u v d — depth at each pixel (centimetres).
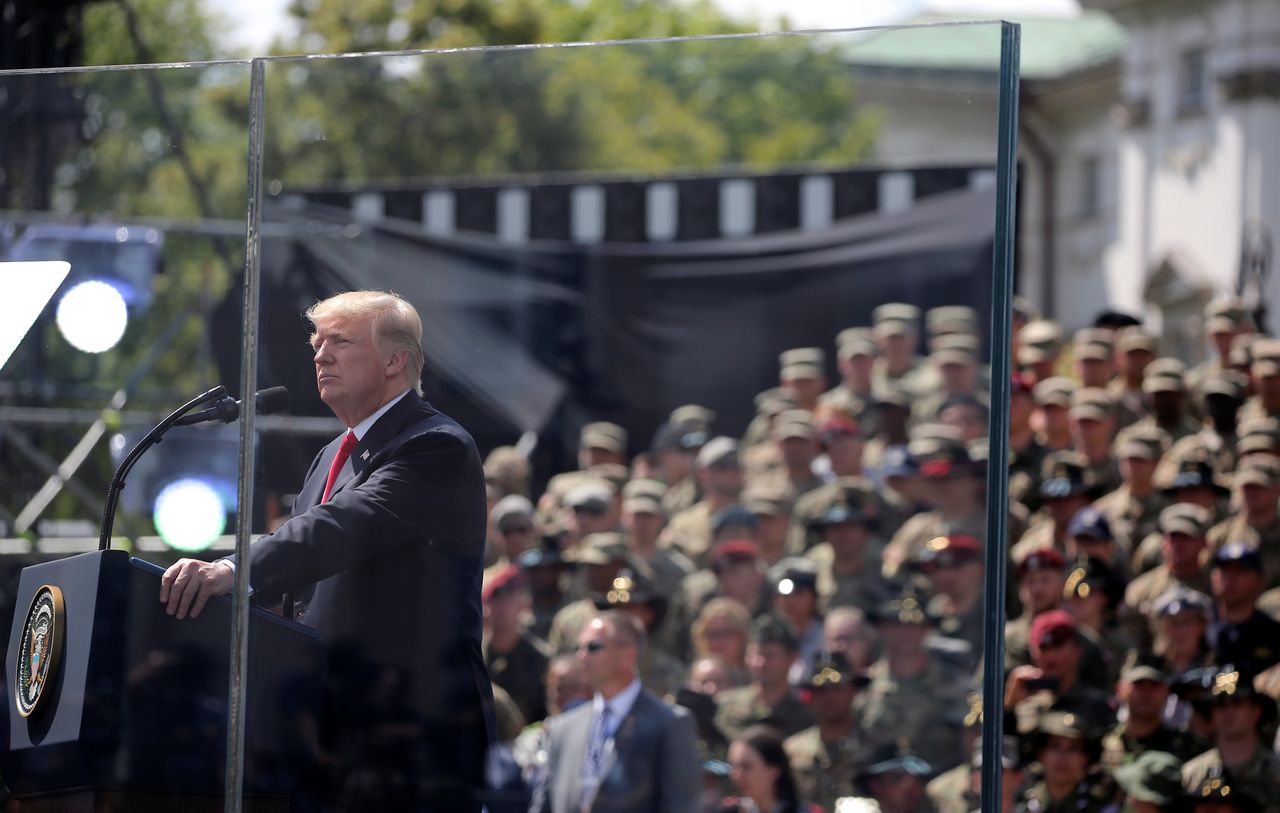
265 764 1008
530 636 2283
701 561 2519
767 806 2067
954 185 3106
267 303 1078
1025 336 2550
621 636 1891
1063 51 8600
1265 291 6725
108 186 1598
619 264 3275
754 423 3216
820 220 3209
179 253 1877
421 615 1026
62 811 1016
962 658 2069
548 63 1947
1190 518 1978
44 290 1281
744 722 2127
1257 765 1722
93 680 988
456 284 3161
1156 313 7231
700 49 1212
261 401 1067
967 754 1998
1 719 1046
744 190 3259
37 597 1027
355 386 1052
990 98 1174
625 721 1848
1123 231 7662
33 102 1370
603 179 3294
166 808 1001
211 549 1087
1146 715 1798
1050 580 2023
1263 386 2153
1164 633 1866
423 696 1022
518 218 3216
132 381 1717
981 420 2509
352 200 2623
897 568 2295
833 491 2464
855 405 2939
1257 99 6825
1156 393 2291
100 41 2055
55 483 1559
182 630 1005
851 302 3170
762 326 3231
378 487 1031
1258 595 1822
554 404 3195
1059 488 2161
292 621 1017
